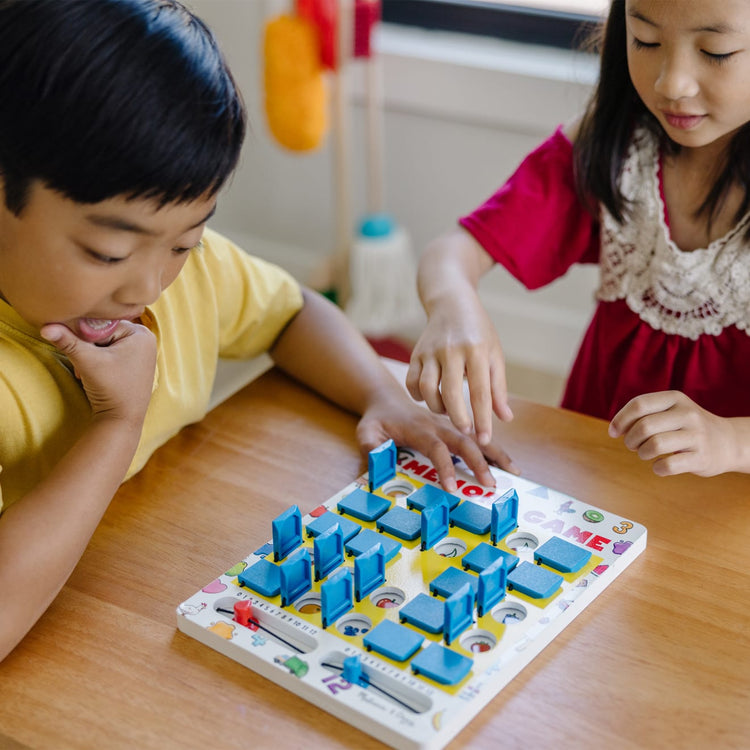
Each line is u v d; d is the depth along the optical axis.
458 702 0.57
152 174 0.57
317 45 1.60
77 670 0.62
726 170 0.92
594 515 0.73
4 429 0.74
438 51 1.79
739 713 0.59
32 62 0.56
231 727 0.58
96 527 0.73
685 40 0.77
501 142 1.79
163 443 0.85
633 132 0.99
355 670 0.59
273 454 0.83
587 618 0.65
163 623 0.65
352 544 0.69
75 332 0.69
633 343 1.05
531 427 0.86
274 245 2.13
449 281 0.94
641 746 0.57
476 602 0.64
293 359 0.94
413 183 1.92
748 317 0.97
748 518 0.75
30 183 0.57
